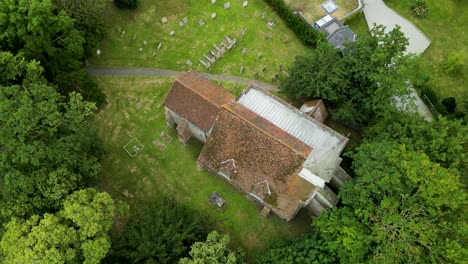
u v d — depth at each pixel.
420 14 62.72
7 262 37.41
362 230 39.75
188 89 47.88
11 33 45.59
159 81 57.06
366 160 42.12
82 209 39.50
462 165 43.56
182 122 50.06
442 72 59.38
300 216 49.88
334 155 44.19
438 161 43.50
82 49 49.66
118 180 51.41
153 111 55.09
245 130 44.94
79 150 43.66
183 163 52.34
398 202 39.16
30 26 44.97
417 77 48.91
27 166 40.53
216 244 41.12
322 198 46.03
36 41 45.97
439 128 44.34
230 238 48.59
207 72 57.88
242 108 46.62
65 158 40.78
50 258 36.81
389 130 46.28
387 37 48.19
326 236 41.16
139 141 53.38
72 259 38.44
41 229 37.78
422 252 38.66
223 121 45.94
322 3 63.44
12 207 39.59
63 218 40.16
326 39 58.34
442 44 61.44
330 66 49.91
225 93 50.06
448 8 63.94
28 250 36.94
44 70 48.47
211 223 48.22
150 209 45.56
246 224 49.41
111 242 44.34
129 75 57.22
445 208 41.28
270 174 45.59
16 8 45.09
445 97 57.59
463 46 61.38
